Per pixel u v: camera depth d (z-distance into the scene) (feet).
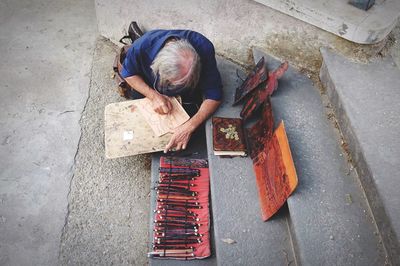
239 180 7.30
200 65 6.99
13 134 9.39
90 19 12.41
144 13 10.41
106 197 8.54
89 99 10.27
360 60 7.59
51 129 9.57
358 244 5.90
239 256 6.43
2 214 8.13
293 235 6.37
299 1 7.50
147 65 8.04
